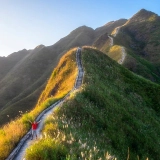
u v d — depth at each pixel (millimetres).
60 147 10484
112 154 16109
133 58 89938
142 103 39375
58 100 26375
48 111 21656
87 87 27188
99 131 19391
